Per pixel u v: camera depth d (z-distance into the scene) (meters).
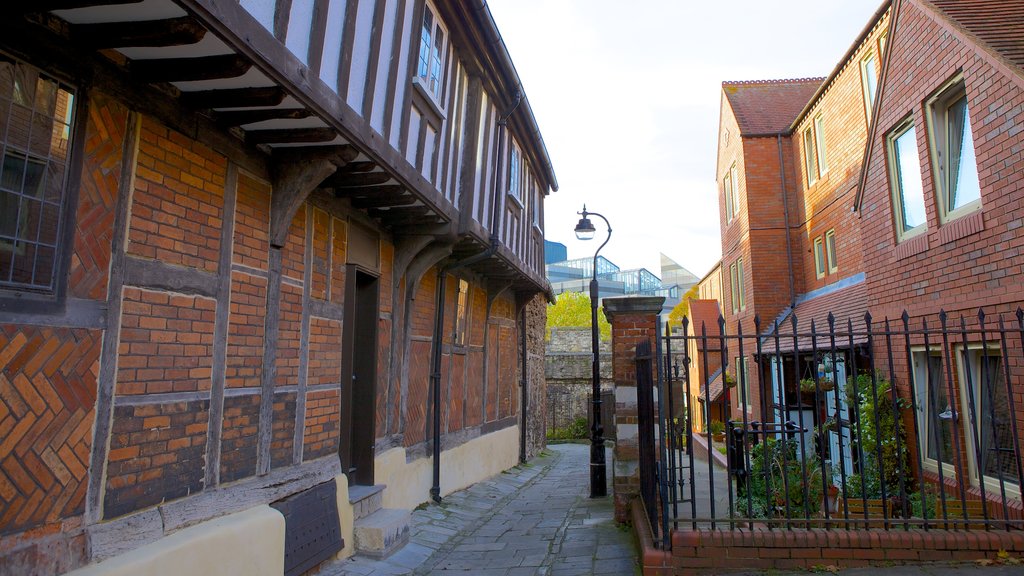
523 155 12.03
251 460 4.47
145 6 2.86
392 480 6.99
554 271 93.25
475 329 10.99
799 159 13.40
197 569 3.71
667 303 79.88
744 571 4.03
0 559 2.69
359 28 4.96
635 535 5.33
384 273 7.20
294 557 4.71
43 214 2.96
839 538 4.02
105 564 3.17
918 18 6.24
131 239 3.44
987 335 5.27
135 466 3.43
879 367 7.08
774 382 11.99
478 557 5.81
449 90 7.61
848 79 10.73
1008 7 5.91
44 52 2.96
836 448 8.68
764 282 13.43
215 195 4.14
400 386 7.57
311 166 4.69
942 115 6.08
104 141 3.29
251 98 3.74
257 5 3.57
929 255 6.11
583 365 23.05
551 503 8.80
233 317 4.30
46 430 2.92
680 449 6.59
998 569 3.84
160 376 3.62
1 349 2.72
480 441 10.91
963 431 5.63
